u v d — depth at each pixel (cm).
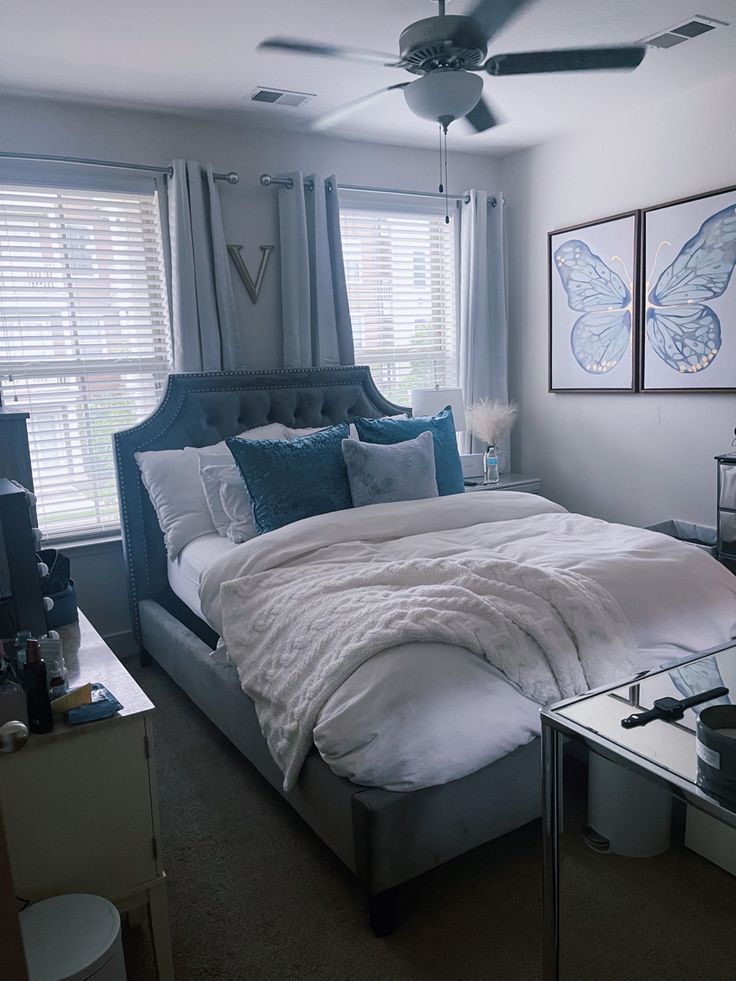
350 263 415
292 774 183
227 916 177
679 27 278
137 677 328
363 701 168
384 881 162
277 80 308
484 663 178
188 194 344
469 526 279
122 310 350
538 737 182
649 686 141
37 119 320
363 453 291
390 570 214
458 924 171
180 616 337
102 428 351
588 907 132
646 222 375
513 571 203
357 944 166
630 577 211
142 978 160
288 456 287
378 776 163
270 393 365
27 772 137
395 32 272
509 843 200
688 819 122
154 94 319
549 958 136
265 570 246
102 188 334
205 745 262
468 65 232
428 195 421
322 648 188
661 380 381
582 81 330
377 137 396
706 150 348
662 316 374
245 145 369
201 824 215
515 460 477
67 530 347
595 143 398
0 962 62
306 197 380
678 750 118
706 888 122
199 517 316
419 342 448
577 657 186
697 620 209
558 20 270
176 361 353
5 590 172
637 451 402
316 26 264
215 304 359
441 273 451
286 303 377
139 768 148
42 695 138
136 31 259
